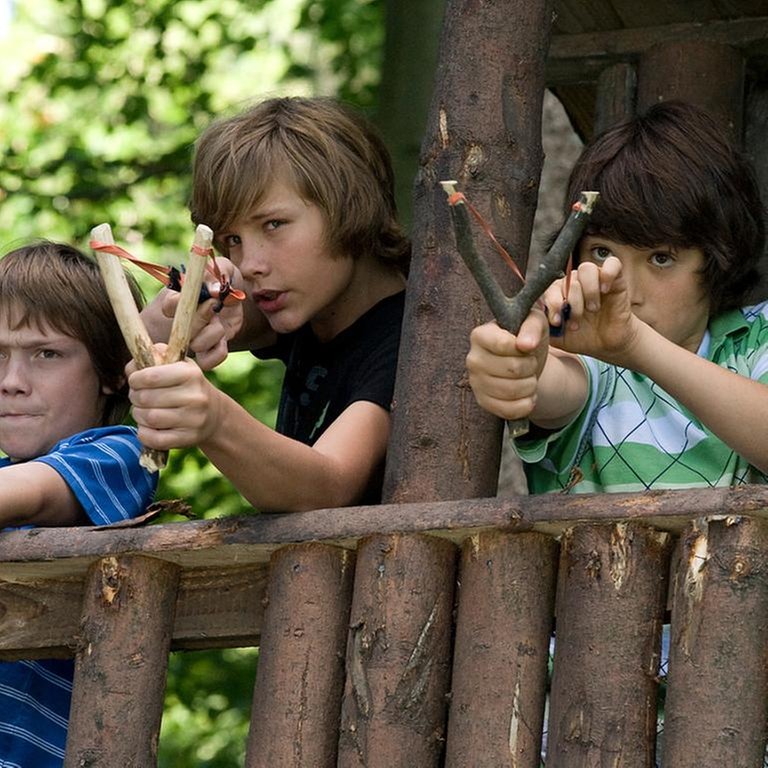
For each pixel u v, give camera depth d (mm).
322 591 6105
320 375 7684
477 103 6859
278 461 6223
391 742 5848
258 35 19625
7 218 19062
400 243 7836
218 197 7465
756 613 5426
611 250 6926
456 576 6035
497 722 5715
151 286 18781
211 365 6562
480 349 5602
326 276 7492
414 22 10750
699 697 5398
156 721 6359
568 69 9453
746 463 6742
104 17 19969
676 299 6898
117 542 6387
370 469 6812
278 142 7480
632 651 5570
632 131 7105
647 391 6891
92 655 6359
